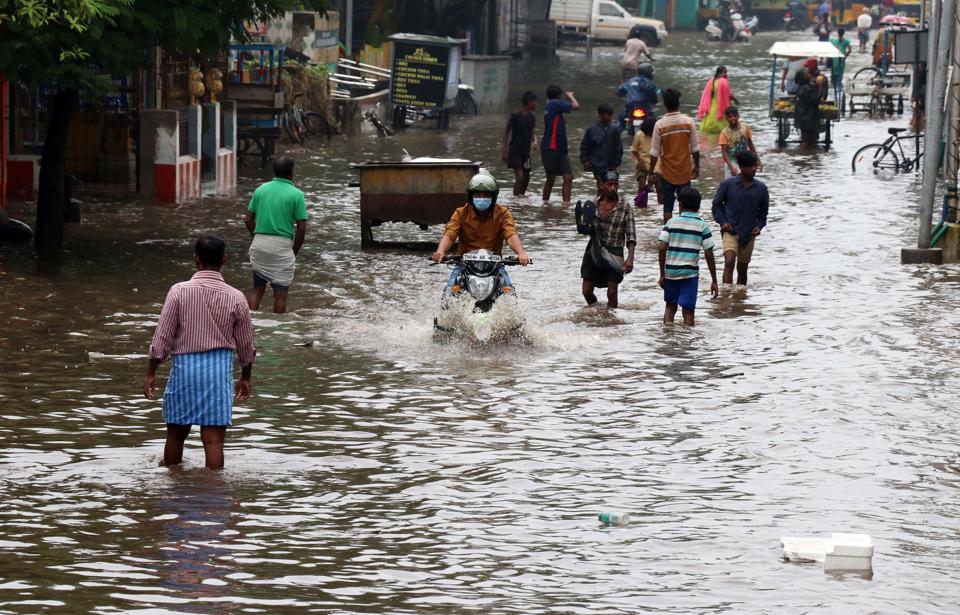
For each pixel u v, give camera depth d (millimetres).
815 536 18141
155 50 51438
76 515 18469
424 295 35750
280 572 16531
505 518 18797
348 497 19594
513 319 30125
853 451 22203
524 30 146000
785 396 25719
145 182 51281
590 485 20359
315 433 22922
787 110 75875
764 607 15617
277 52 70625
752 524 18641
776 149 75500
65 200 45688
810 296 35938
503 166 66125
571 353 29406
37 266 37906
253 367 27562
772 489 20219
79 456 21266
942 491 20156
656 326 32219
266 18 41969
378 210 42938
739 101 100312
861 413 24516
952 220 41719
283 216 32875
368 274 38750
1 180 44938
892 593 16109
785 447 22406
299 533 18000
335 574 16531
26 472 20359
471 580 16422
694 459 21734
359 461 21375
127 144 52375
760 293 36438
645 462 21547
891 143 65750
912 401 25359
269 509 18953
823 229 47781
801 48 87750
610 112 53750
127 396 24938
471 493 19906
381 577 16484
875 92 95750
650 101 80625
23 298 33469
